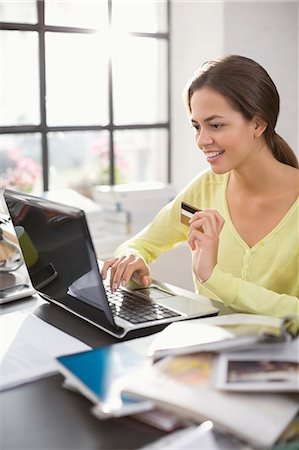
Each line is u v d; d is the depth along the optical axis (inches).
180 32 133.0
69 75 125.6
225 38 122.6
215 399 41.3
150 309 63.6
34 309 67.0
